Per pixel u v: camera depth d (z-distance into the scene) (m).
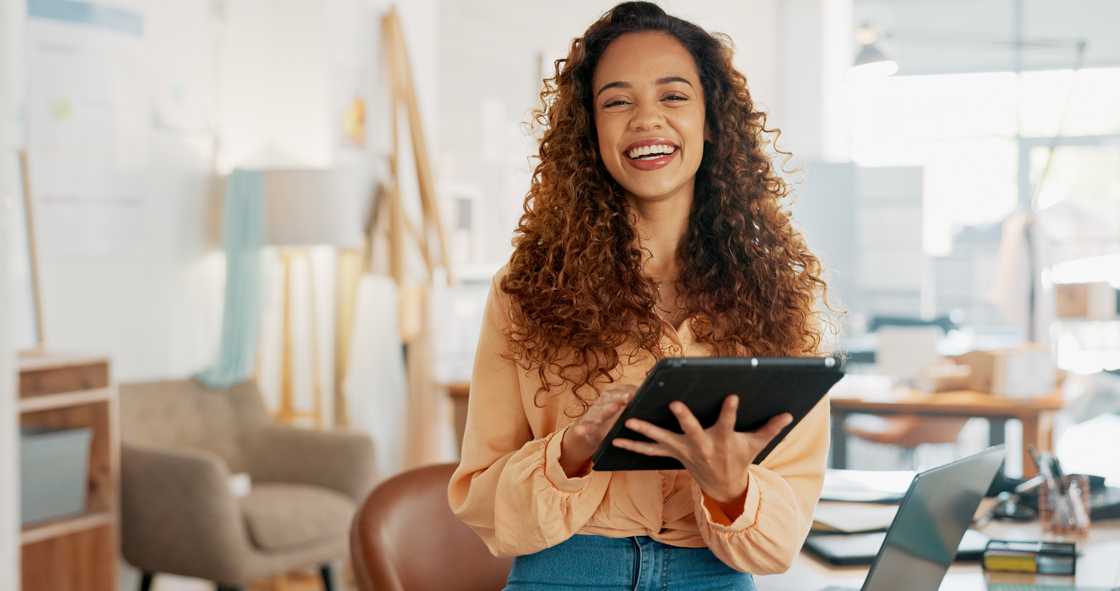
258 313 4.75
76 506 3.75
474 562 2.09
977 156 8.33
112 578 3.85
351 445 4.39
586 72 1.53
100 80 4.40
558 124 1.54
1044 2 8.20
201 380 4.58
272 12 5.27
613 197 1.52
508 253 6.86
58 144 4.22
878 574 1.55
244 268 4.75
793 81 8.55
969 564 2.10
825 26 8.48
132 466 3.98
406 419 5.43
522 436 1.52
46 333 4.18
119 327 4.52
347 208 4.87
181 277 4.83
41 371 3.70
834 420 4.97
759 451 1.26
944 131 8.40
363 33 5.59
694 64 1.50
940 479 1.61
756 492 1.35
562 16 7.22
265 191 4.79
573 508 1.38
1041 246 5.77
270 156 5.27
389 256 5.59
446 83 6.43
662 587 1.42
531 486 1.38
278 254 5.29
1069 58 8.14
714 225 1.55
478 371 1.53
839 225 7.53
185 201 4.85
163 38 4.73
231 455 4.57
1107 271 7.78
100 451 3.85
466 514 1.50
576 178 1.52
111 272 4.48
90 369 3.81
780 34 8.57
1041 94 8.20
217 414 4.57
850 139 8.59
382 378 5.48
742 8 8.52
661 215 1.53
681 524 1.43
